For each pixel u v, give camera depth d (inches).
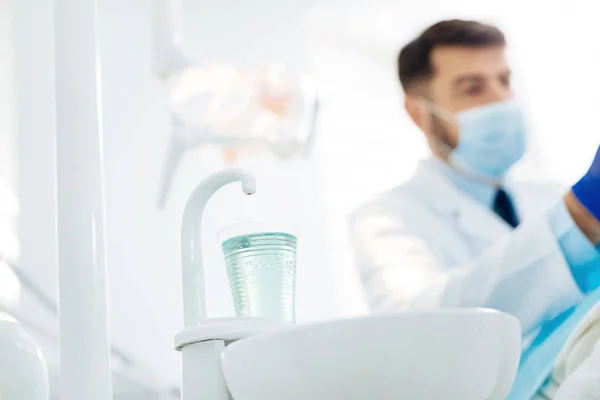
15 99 63.1
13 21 64.9
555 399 56.9
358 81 68.1
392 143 66.6
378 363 19.8
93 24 32.0
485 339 20.4
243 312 26.2
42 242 59.4
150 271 60.9
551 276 60.0
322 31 69.1
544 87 66.0
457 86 66.8
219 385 24.4
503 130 65.2
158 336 59.5
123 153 63.3
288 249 26.9
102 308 29.3
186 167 63.7
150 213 62.3
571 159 63.3
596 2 67.1
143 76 65.2
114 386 57.4
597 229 59.8
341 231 64.5
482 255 62.1
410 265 62.7
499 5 68.7
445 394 20.2
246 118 64.6
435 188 64.8
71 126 30.6
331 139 66.6
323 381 20.2
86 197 30.0
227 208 63.5
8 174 61.0
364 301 62.7
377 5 69.6
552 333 58.6
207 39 68.2
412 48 68.4
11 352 31.0
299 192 64.7
